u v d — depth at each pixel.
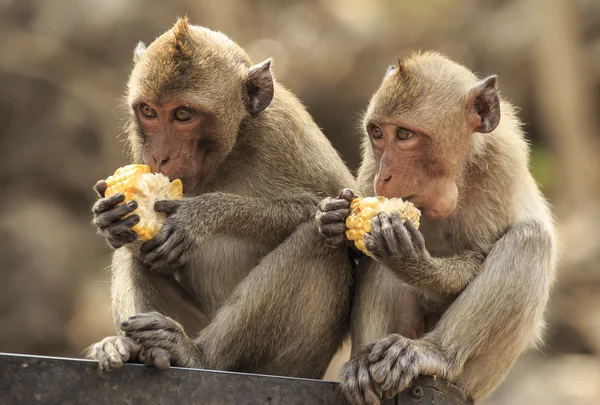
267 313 11.12
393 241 10.22
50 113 35.81
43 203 35.19
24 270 33.34
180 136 11.27
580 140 35.00
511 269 10.91
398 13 36.69
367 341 11.43
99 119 35.53
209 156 11.55
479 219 11.42
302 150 12.28
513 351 11.01
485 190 11.43
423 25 36.56
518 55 35.78
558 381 28.05
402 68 11.09
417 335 11.79
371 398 10.03
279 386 9.17
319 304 11.33
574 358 29.53
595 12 36.50
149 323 10.48
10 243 33.62
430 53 11.87
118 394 8.73
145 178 10.79
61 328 32.94
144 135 11.52
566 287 31.19
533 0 35.75
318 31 36.53
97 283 33.91
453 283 10.88
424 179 10.95
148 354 9.15
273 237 11.76
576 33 35.28
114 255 12.28
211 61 11.48
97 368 8.72
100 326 32.69
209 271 12.20
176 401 8.85
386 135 10.95
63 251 34.06
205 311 12.38
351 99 35.28
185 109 11.22
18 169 35.44
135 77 11.45
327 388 9.64
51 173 35.47
